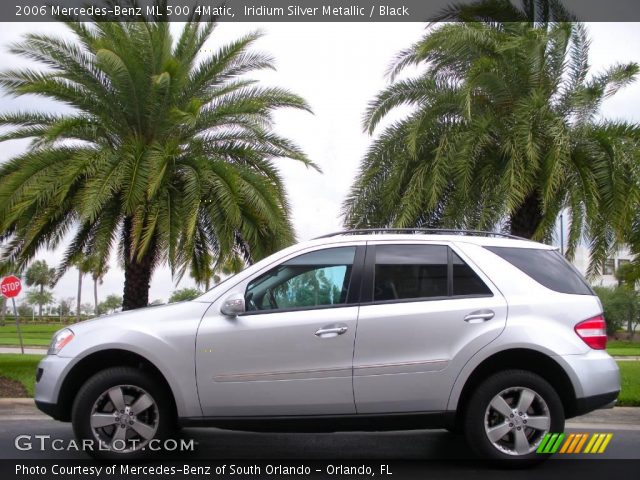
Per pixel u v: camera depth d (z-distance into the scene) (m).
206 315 6.22
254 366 6.06
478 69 12.52
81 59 14.43
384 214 14.08
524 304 6.20
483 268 6.36
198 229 16.03
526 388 6.07
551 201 13.14
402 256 6.40
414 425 6.07
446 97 13.50
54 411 6.19
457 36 12.77
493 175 13.14
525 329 6.09
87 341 6.21
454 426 6.32
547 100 13.41
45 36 14.16
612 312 61.66
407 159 13.65
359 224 14.38
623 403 9.89
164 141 14.91
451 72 14.28
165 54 14.51
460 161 12.72
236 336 6.09
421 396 6.03
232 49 15.14
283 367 6.04
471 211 13.66
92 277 15.97
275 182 15.15
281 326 6.09
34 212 13.74
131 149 13.62
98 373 6.19
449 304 6.19
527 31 12.62
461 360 6.04
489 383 6.07
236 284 6.34
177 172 14.36
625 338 66.88
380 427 6.08
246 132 15.12
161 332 6.14
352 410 6.04
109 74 13.84
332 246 6.45
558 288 6.38
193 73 15.34
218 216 14.23
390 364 6.02
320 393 6.03
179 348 6.09
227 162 14.39
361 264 6.34
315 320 6.11
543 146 12.84
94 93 14.54
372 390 6.02
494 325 6.10
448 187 13.86
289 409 6.04
